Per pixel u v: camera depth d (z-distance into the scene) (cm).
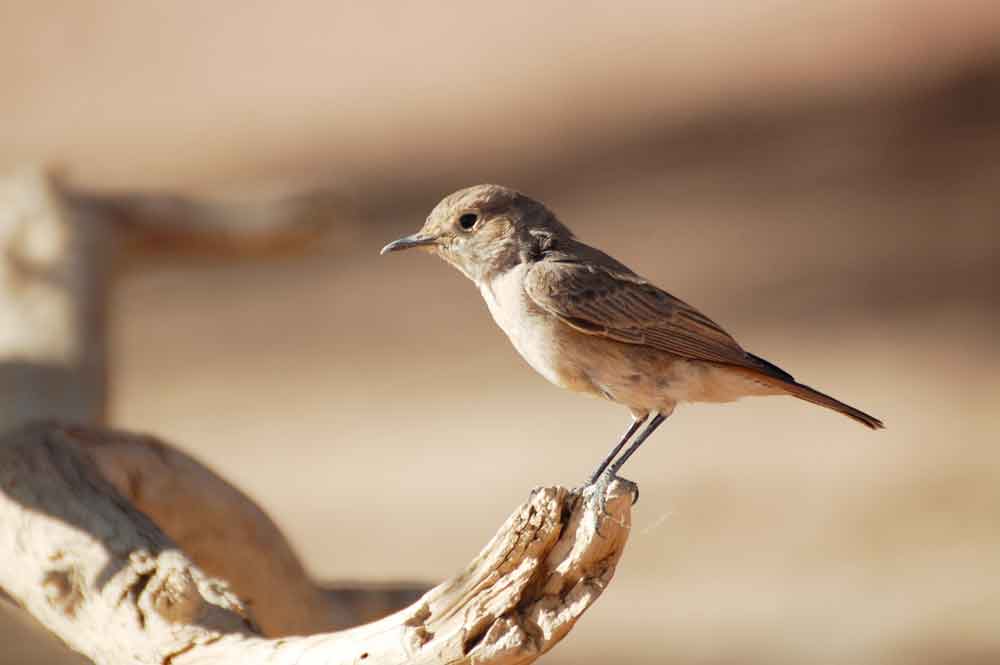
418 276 2384
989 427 1656
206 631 591
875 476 1567
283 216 1259
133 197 1208
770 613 1300
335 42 3369
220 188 2528
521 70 3117
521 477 1592
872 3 3091
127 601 612
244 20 3581
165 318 2255
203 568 768
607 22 3238
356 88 3141
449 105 3014
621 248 2284
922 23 2944
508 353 2034
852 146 2555
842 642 1236
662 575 1402
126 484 736
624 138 2736
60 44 3391
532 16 3400
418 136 2888
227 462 1680
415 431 1772
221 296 2350
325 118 3012
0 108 3148
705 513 1528
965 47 2816
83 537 648
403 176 2719
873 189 2377
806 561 1391
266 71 3312
